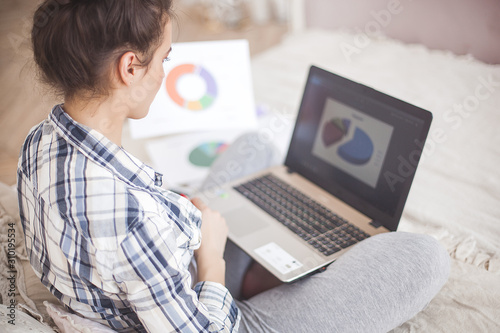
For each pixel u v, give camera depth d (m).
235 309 0.90
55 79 0.71
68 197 0.71
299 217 1.24
